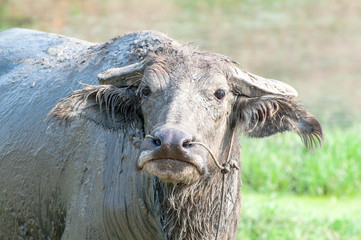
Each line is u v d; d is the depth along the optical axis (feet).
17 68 67.97
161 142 42.78
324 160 119.65
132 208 52.19
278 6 268.41
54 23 214.90
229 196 53.52
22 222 61.16
